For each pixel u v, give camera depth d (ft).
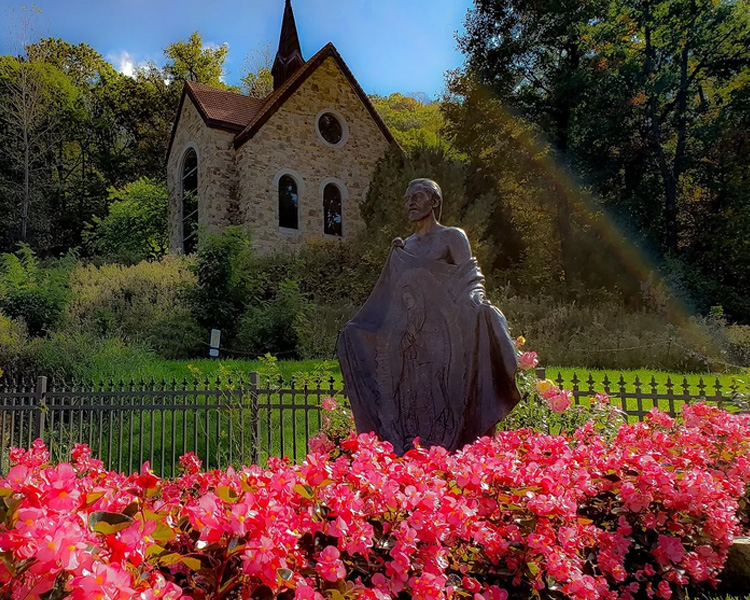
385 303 14.48
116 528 5.76
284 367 39.70
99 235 113.91
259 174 81.05
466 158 92.27
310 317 52.60
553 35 84.23
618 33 83.66
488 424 12.16
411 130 135.54
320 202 84.79
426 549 7.39
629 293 74.69
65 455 25.35
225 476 9.64
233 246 53.01
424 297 13.65
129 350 40.01
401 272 14.15
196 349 49.42
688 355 50.06
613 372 43.47
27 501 5.79
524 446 11.03
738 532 11.21
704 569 9.66
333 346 47.62
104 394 23.95
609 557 9.29
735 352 52.85
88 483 7.35
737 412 23.82
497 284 71.77
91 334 45.60
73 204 131.54
